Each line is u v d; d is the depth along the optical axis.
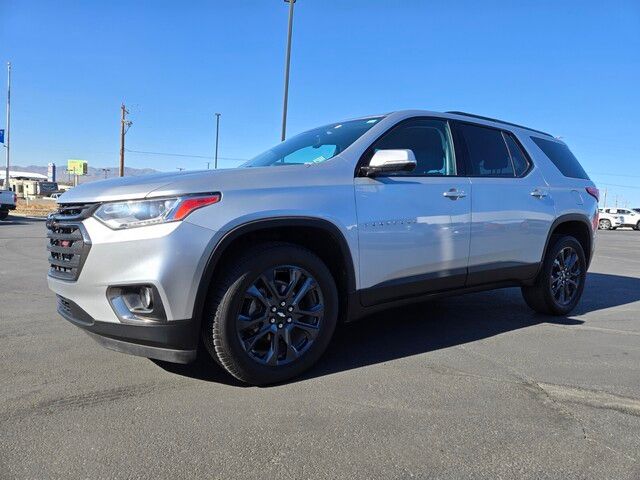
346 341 4.44
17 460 2.44
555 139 5.79
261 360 3.31
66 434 2.70
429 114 4.40
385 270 3.81
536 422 2.91
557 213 5.15
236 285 3.15
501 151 4.89
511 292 6.77
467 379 3.55
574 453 2.58
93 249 3.04
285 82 17.94
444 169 4.34
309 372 3.64
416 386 3.40
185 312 3.01
